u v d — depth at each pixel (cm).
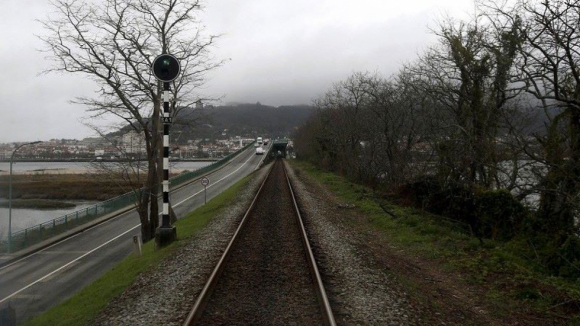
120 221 3809
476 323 806
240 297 881
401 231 1695
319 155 6575
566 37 1279
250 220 1920
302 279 1005
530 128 1733
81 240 3175
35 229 3042
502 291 999
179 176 5884
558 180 1395
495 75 1756
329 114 5538
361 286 944
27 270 2448
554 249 1238
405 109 3045
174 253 1362
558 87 1342
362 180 3925
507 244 1399
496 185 1814
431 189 2095
